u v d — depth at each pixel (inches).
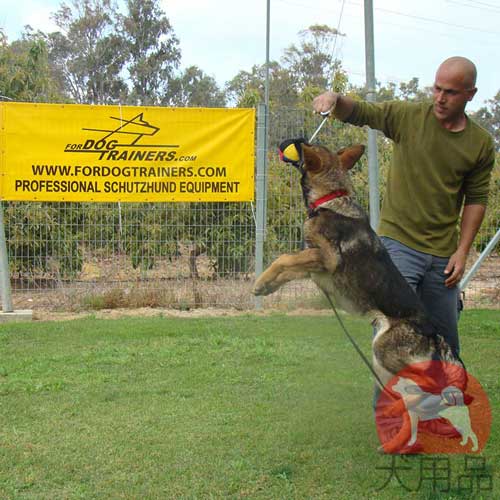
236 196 324.8
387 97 819.4
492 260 402.6
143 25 1419.8
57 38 1413.6
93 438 156.9
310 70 1241.4
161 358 228.1
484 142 159.0
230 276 337.7
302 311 323.6
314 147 170.4
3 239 306.5
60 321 295.9
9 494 128.6
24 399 183.6
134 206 332.2
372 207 267.4
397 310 151.2
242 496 129.7
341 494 131.7
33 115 312.5
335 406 181.8
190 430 162.9
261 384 200.7
